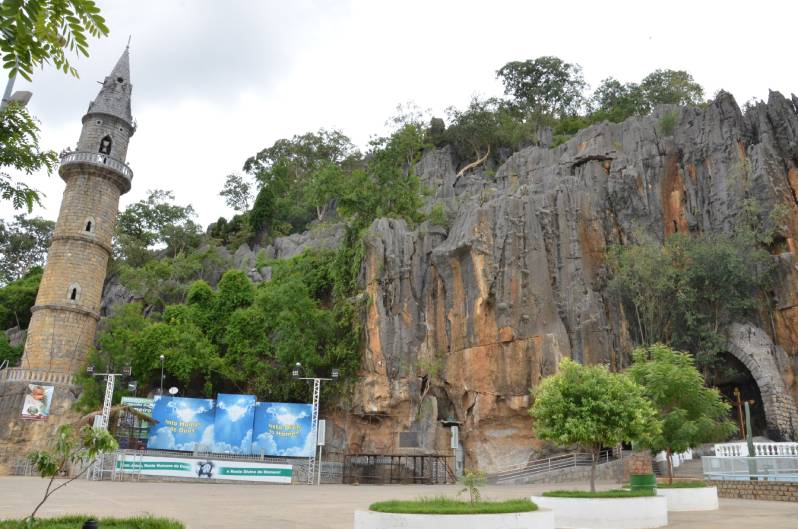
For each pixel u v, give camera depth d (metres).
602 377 21.38
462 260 51.72
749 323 50.06
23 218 98.12
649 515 18.08
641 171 57.88
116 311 60.19
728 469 28.78
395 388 49.66
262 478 41.91
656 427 22.39
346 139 103.12
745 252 51.31
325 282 60.38
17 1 6.18
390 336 51.56
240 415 45.09
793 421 45.81
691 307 50.97
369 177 65.56
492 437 46.75
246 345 55.84
